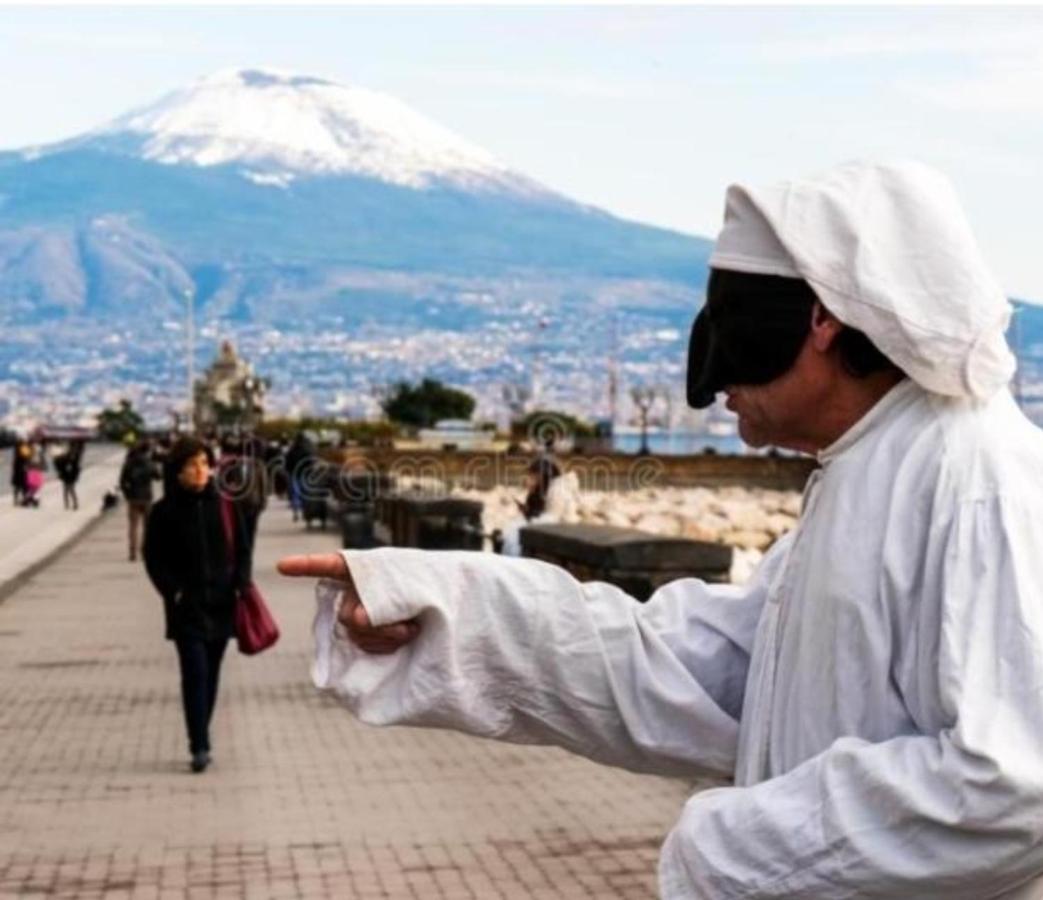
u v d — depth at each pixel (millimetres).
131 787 13172
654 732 3689
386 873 10328
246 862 10664
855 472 3295
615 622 3709
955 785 2924
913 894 2979
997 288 3232
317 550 41750
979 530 3094
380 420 132500
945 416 3252
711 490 69188
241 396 162375
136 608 28828
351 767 13922
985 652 3010
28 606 29266
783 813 3049
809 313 3334
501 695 3705
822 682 3266
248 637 14109
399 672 3674
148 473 40219
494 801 12453
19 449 62562
